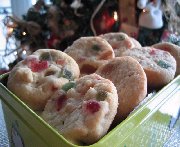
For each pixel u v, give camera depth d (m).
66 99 0.15
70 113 0.14
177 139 0.20
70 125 0.13
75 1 0.34
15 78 0.17
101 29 0.36
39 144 0.14
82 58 0.20
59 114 0.15
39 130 0.13
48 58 0.18
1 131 0.21
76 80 0.16
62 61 0.18
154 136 0.17
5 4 0.65
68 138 0.13
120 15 0.35
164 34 0.34
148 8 0.33
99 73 0.18
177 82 0.18
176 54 0.21
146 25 0.33
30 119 0.14
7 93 0.16
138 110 0.14
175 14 0.33
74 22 0.36
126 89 0.16
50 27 0.37
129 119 0.13
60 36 0.37
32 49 0.38
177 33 0.33
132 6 0.34
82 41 0.21
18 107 0.15
